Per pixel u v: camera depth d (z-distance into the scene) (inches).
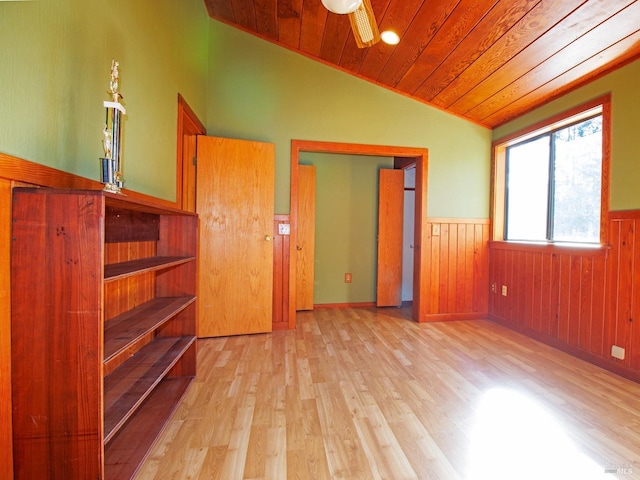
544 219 120.6
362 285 173.5
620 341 88.8
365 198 173.0
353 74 130.8
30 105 39.5
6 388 37.9
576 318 102.3
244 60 124.0
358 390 79.4
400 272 172.1
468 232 142.9
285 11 104.4
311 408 71.1
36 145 40.6
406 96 135.0
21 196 37.6
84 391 39.2
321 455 56.0
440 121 138.5
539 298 116.9
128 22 64.1
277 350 105.7
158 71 79.1
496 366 94.4
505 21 83.2
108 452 54.0
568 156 110.6
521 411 70.6
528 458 55.9
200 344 110.7
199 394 76.6
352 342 114.2
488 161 143.4
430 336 121.3
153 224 79.0
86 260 38.7
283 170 127.0
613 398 76.4
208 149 115.4
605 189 93.4
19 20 37.4
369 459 55.2
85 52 50.5
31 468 38.9
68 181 46.9
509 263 132.3
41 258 38.2
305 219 160.1
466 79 112.6
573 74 96.3
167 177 86.2
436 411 70.4
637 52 83.0
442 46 99.2
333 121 129.7
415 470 52.8
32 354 38.4
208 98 121.8
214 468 52.6
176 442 59.1
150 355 70.1
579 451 57.9
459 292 143.1
